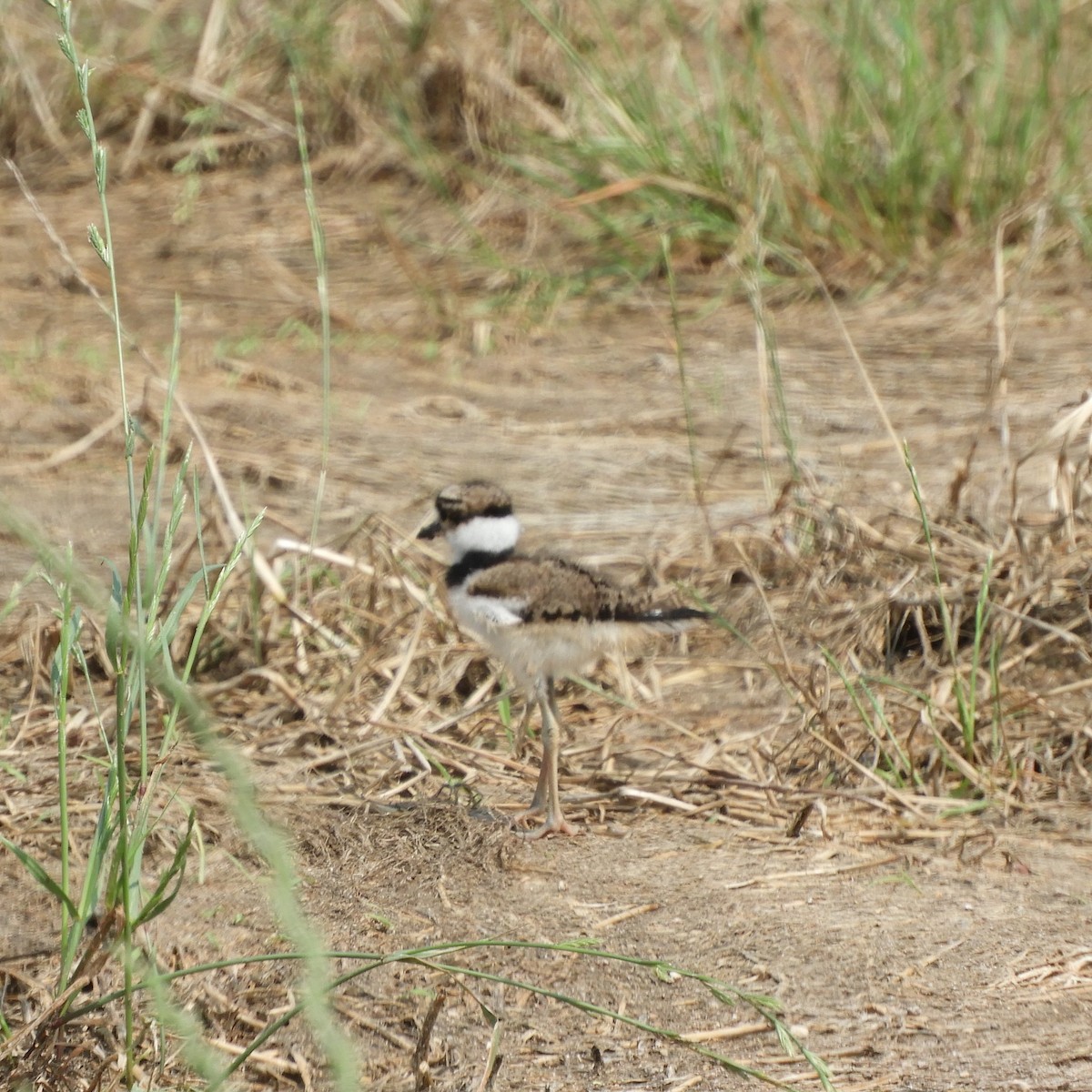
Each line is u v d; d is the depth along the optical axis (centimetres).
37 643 1031
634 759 974
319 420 1513
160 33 2272
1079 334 1658
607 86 1909
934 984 735
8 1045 665
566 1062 687
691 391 1571
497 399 1575
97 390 1549
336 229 1986
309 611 1109
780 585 1162
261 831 525
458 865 827
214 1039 699
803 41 2164
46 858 815
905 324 1705
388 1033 701
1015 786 926
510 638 880
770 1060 688
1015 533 1127
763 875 827
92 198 2072
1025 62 1930
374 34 2197
